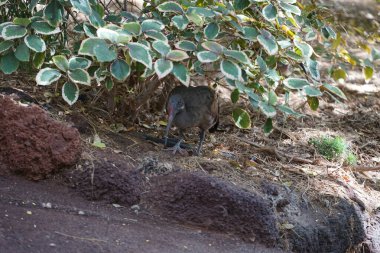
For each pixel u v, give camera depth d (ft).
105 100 27.91
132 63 25.13
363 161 29.76
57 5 24.03
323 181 26.27
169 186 22.93
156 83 26.40
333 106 34.78
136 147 25.59
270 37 24.48
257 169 26.04
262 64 24.72
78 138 22.70
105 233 19.77
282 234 23.15
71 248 18.22
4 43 23.58
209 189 22.47
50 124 22.40
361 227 25.67
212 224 22.27
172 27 26.05
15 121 22.06
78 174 22.36
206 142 28.22
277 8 25.38
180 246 20.36
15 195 20.68
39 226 18.99
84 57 24.67
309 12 29.45
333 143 28.60
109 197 22.27
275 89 29.19
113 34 22.57
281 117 31.96
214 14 24.08
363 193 27.02
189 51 25.53
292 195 24.75
